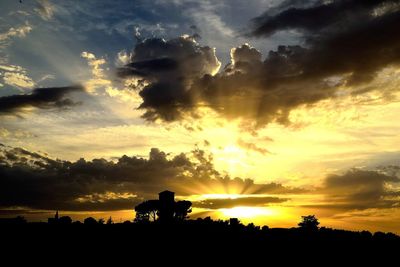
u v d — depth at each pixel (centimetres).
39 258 8194
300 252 9669
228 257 9031
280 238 10969
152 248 9494
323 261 8919
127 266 7969
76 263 7975
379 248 10156
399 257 9431
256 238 10894
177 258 8806
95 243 9688
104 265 7962
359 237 11175
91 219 12331
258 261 8775
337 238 11062
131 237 10431
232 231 11638
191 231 11425
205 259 8738
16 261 7856
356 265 8694
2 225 10756
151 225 11906
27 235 9962
